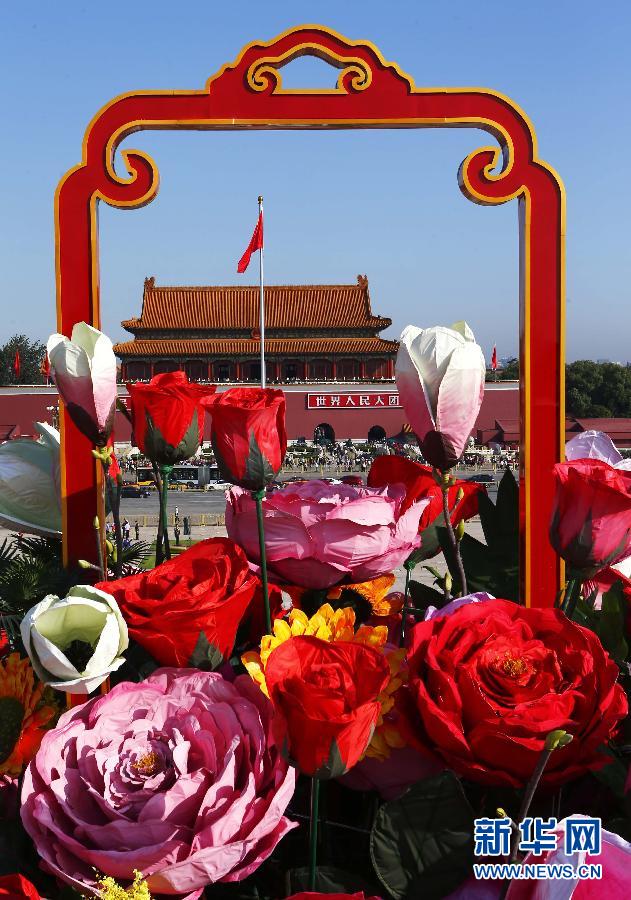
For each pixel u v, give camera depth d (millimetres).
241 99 1782
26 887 994
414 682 1187
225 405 1319
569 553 1357
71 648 1152
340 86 1787
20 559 1916
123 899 972
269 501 1409
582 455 2041
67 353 1450
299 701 1036
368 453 46125
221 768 1103
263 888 1342
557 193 1810
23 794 1112
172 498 36594
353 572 1436
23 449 1985
